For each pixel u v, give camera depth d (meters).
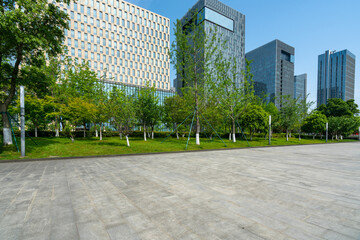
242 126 24.56
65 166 7.67
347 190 4.57
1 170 6.84
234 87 22.84
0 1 9.95
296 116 26.06
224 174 6.24
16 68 11.89
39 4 9.85
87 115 17.98
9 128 11.62
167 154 11.90
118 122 15.07
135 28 62.69
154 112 24.03
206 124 23.14
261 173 6.41
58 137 22.16
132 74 61.72
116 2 58.25
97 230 2.65
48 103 18.56
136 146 14.69
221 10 74.31
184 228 2.71
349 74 112.12
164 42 70.69
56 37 12.57
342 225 2.83
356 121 31.36
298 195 4.19
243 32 84.62
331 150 15.19
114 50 57.75
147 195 4.16
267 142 22.14
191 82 18.98
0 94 14.66
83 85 24.41
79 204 3.63
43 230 2.64
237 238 2.43
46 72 20.48
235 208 3.45
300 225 2.82
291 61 103.12
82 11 51.44
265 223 2.87
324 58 120.38
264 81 100.19
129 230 2.65
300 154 12.20
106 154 10.97
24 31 10.20
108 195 4.15
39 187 4.73
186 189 4.59
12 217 3.05
